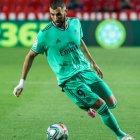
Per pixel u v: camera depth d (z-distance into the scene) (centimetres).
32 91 3559
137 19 6341
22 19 6406
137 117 2742
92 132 2403
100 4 7000
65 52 2052
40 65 5009
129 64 5094
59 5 1992
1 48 6394
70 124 2577
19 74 4406
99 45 6400
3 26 6431
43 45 2069
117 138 2272
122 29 6359
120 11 6912
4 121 2633
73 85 2053
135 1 7144
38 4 7219
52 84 3869
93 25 6369
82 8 6969
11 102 3161
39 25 6378
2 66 4938
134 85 3844
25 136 2323
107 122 2078
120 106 3038
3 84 3881
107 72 4550
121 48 6325
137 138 2298
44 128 2484
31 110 2916
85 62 2109
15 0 7262
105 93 2127
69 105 3067
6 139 2266
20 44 6456
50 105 3066
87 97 2041
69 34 2052
